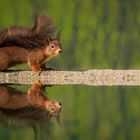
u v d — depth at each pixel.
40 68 25.86
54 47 25.88
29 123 17.41
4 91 22.83
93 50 40.22
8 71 26.17
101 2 42.66
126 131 18.86
